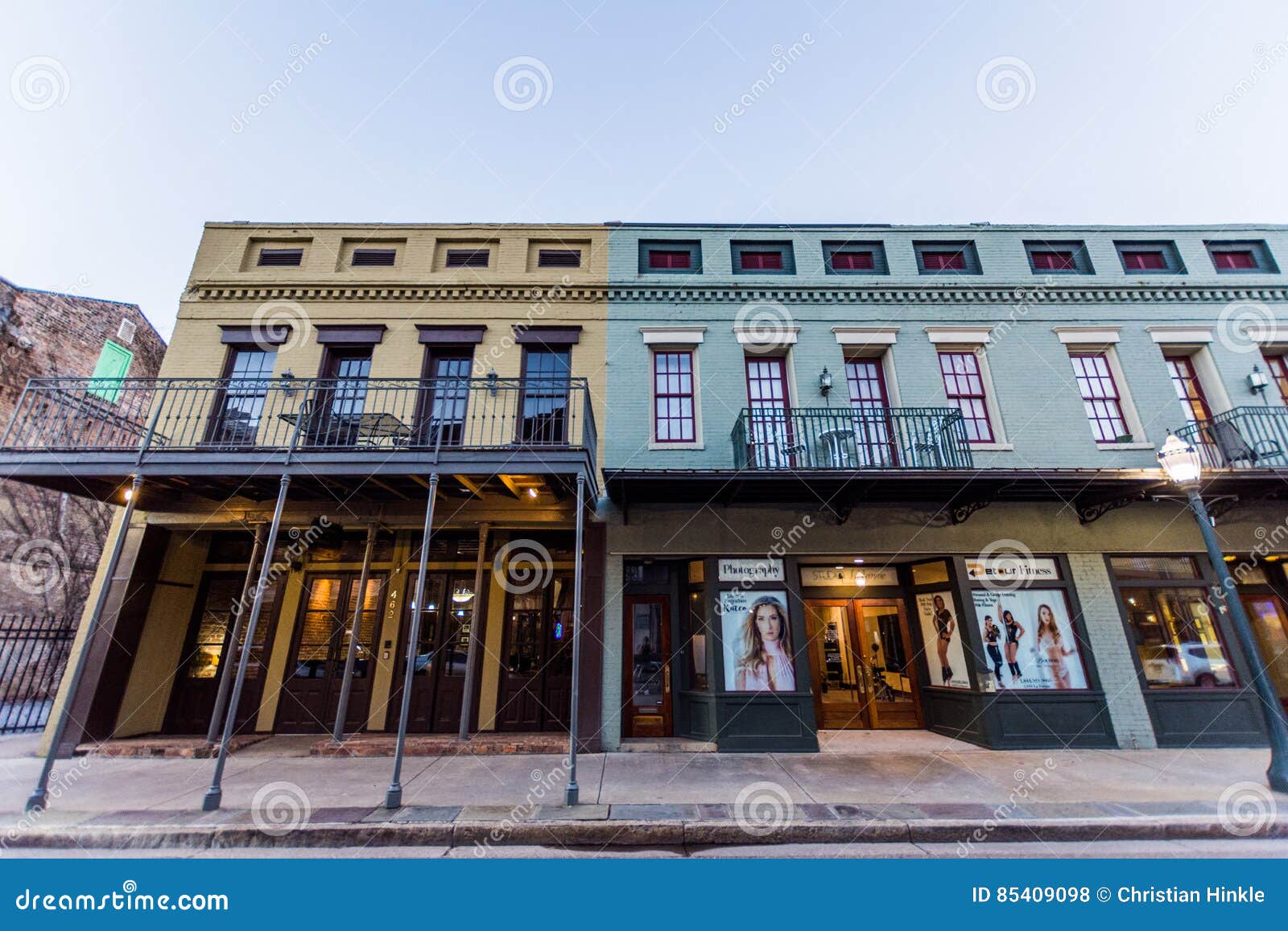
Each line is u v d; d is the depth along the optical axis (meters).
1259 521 8.40
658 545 8.10
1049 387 9.10
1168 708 7.62
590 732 7.32
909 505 8.34
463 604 8.70
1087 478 7.20
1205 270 9.86
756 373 9.37
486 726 8.05
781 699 7.52
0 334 11.61
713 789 5.66
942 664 8.40
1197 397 9.30
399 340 9.12
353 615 8.65
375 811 5.00
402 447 6.66
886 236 10.14
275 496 8.02
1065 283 9.62
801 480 7.22
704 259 9.87
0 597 11.34
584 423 7.14
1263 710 7.66
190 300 9.27
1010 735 7.45
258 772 6.33
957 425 8.47
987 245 10.06
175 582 8.42
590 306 9.43
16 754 7.12
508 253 9.79
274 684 8.29
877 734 8.32
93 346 13.58
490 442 8.56
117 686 7.56
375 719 8.14
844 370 9.11
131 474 6.68
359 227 9.91
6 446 6.75
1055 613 8.00
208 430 8.52
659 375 9.27
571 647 8.45
